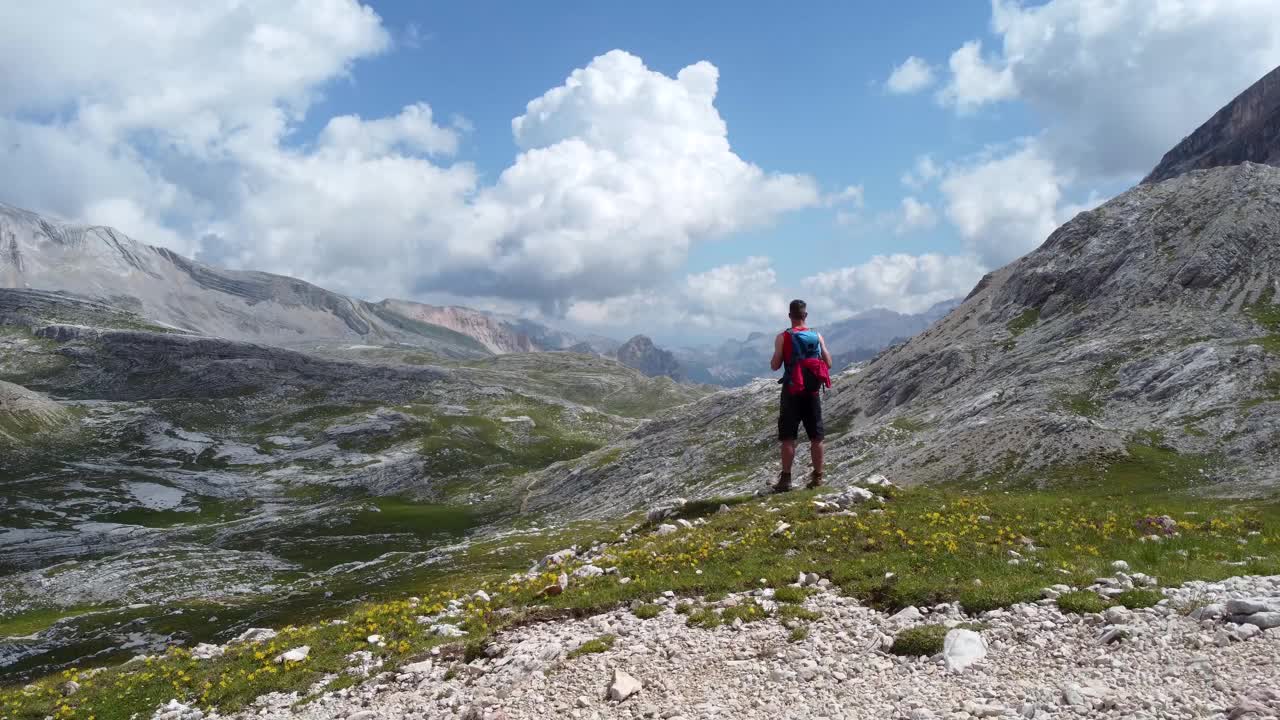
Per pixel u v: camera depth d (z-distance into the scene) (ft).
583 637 49.39
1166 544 54.03
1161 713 28.37
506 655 49.03
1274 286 460.55
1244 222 519.60
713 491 516.32
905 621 43.01
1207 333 421.59
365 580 422.41
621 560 69.51
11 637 361.71
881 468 383.04
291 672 60.39
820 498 75.72
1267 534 56.54
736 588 54.44
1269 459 270.46
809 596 50.29
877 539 60.29
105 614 385.09
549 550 419.54
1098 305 526.16
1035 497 76.38
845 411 611.88
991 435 357.41
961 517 65.31
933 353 592.19
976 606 43.04
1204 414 330.13
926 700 33.01
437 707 43.65
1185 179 630.33
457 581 356.59
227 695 60.03
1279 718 25.89
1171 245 545.44
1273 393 331.36
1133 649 34.63
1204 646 33.53
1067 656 35.32
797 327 77.05
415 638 60.34
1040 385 419.13
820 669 38.45
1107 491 275.39
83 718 64.18
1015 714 30.42
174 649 80.12
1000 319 601.62
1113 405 376.68
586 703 38.70
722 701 36.65
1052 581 45.65
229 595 450.30
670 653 43.75
